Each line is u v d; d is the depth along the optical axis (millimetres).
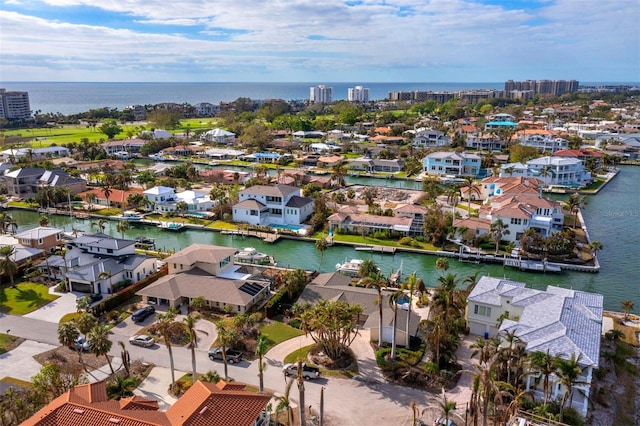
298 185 172875
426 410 54188
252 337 69875
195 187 172125
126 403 46188
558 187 175750
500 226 106562
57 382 52688
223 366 62906
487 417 50062
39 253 101125
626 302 78562
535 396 54969
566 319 59719
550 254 104875
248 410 44969
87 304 75375
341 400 56250
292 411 51938
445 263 90062
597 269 99062
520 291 70000
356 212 128750
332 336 63719
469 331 71500
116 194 151375
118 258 91625
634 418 53438
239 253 103750
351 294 78625
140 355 65438
